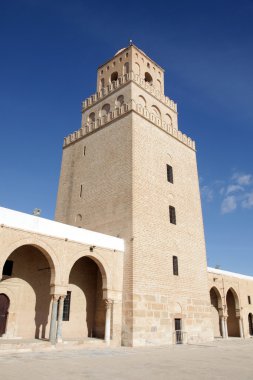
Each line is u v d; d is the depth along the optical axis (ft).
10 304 61.11
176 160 92.43
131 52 100.27
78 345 57.88
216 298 109.70
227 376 31.22
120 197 75.72
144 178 77.87
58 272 58.13
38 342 53.31
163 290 72.13
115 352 51.52
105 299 64.44
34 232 56.44
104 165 84.07
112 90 96.94
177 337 71.51
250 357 48.60
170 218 82.38
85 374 30.94
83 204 85.30
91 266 75.77
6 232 52.70
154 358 44.42
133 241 69.05
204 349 60.18
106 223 76.54
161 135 89.76
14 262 63.52
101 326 69.72
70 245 61.26
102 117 91.91
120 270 68.39
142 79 95.86
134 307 64.34
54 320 55.57
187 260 82.53
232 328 109.50
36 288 65.05
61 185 95.96
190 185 94.53
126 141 80.43
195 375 31.45
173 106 105.81
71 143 99.81
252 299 115.34
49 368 34.24
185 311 76.23
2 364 36.58
